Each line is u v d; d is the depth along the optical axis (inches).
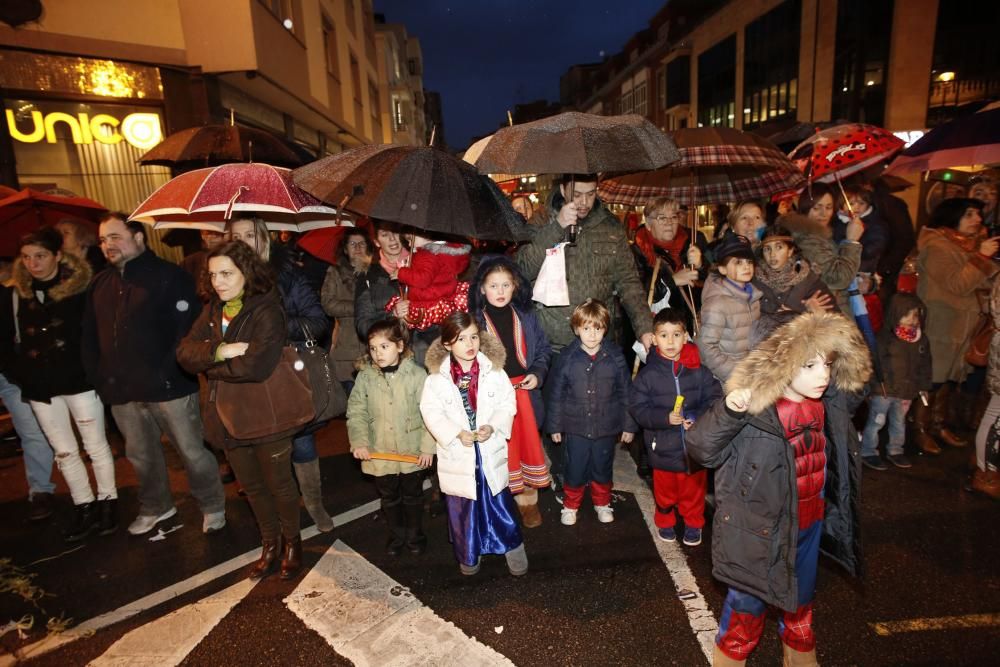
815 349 77.4
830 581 118.1
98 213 197.6
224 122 380.5
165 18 337.1
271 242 141.6
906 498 150.5
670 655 100.8
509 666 99.5
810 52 829.8
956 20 693.3
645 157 117.6
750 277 135.5
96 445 150.4
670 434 130.4
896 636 102.7
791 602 81.5
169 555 140.9
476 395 121.0
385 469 130.3
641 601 115.6
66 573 135.1
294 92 453.1
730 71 1042.1
